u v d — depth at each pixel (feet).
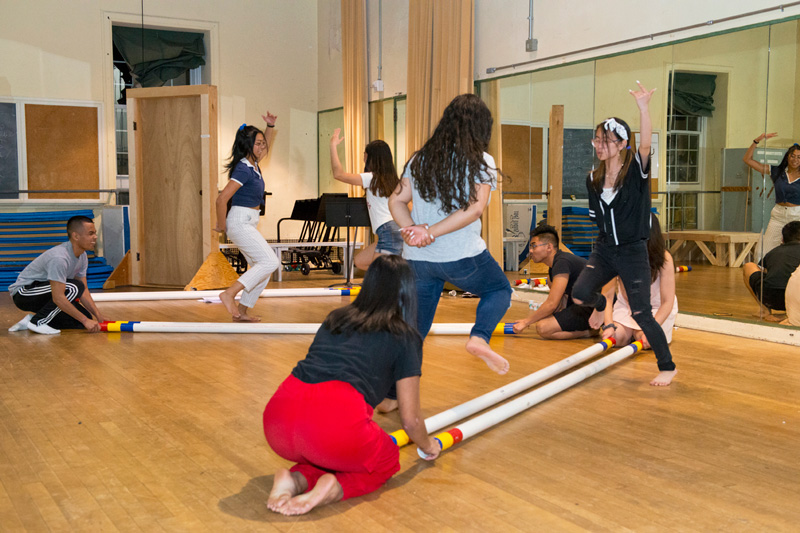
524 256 22.21
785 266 15.26
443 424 8.89
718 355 13.98
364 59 28.58
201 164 23.85
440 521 6.39
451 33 22.85
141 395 10.67
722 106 16.55
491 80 22.90
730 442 8.71
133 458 7.99
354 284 25.93
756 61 15.80
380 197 13.58
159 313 19.21
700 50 16.88
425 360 13.33
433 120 23.86
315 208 29.32
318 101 33.09
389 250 13.56
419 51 24.32
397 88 27.17
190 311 19.61
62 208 28.37
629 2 18.39
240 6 31.17
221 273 23.67
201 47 31.17
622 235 10.76
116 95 30.63
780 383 11.71
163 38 30.27
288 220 32.83
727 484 7.33
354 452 6.46
